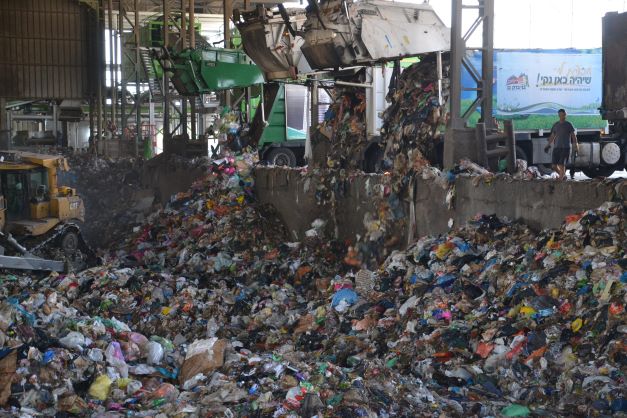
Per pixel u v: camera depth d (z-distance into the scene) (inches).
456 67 459.8
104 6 1475.1
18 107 1926.7
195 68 810.2
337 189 536.1
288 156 977.5
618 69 473.1
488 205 400.8
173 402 249.0
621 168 914.1
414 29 605.9
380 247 486.0
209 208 643.5
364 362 292.5
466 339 302.0
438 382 281.9
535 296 303.6
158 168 919.0
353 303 383.6
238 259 540.4
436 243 398.6
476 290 339.6
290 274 499.5
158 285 465.4
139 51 1317.7
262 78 824.9
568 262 310.8
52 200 558.6
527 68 906.7
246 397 250.7
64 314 341.7
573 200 349.7
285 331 386.3
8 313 293.7
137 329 405.1
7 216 541.0
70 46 1476.4
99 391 257.0
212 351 289.6
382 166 558.9
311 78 670.5
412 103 557.9
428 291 354.0
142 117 1862.7
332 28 576.1
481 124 448.5
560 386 256.1
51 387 250.2
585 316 277.4
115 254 625.6
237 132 796.0
